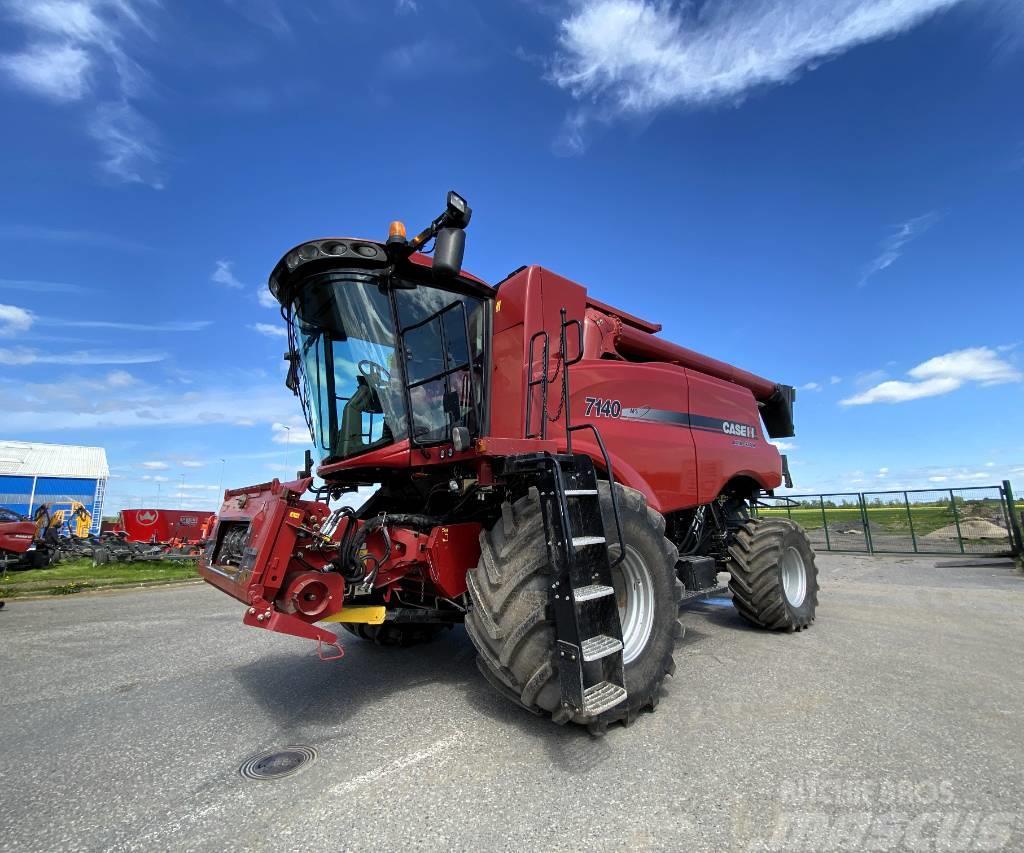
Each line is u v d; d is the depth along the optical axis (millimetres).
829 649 5004
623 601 3559
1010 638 5418
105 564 13680
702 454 5645
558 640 2900
